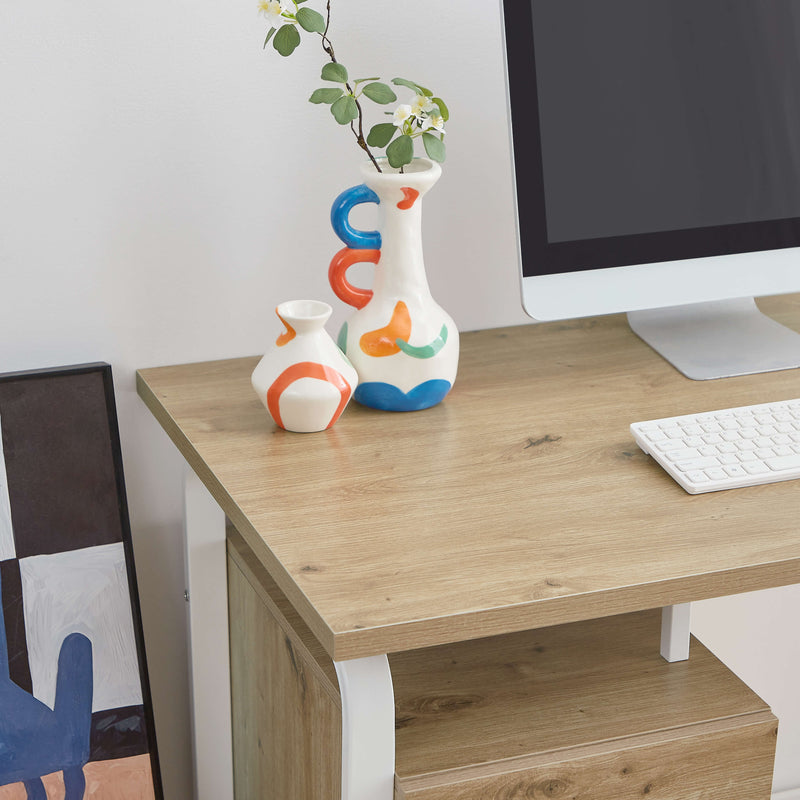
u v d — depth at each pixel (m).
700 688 1.02
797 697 1.81
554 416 1.13
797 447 1.02
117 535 1.26
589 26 1.16
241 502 0.94
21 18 1.15
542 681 1.03
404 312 1.10
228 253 1.30
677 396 1.17
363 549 0.86
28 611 1.24
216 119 1.25
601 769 0.92
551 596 0.79
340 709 0.94
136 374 1.29
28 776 1.24
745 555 0.85
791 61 1.26
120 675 1.27
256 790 1.30
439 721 0.96
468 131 1.36
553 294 1.19
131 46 1.20
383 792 0.87
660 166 1.21
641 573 0.83
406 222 1.09
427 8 1.30
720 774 0.97
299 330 1.06
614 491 0.97
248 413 1.14
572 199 1.18
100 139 1.21
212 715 1.37
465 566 0.84
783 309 1.42
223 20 1.22
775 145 1.26
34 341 1.25
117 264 1.26
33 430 1.23
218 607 1.32
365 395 1.13
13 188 1.20
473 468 1.01
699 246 1.24
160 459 1.33
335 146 1.30
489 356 1.31
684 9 1.20
